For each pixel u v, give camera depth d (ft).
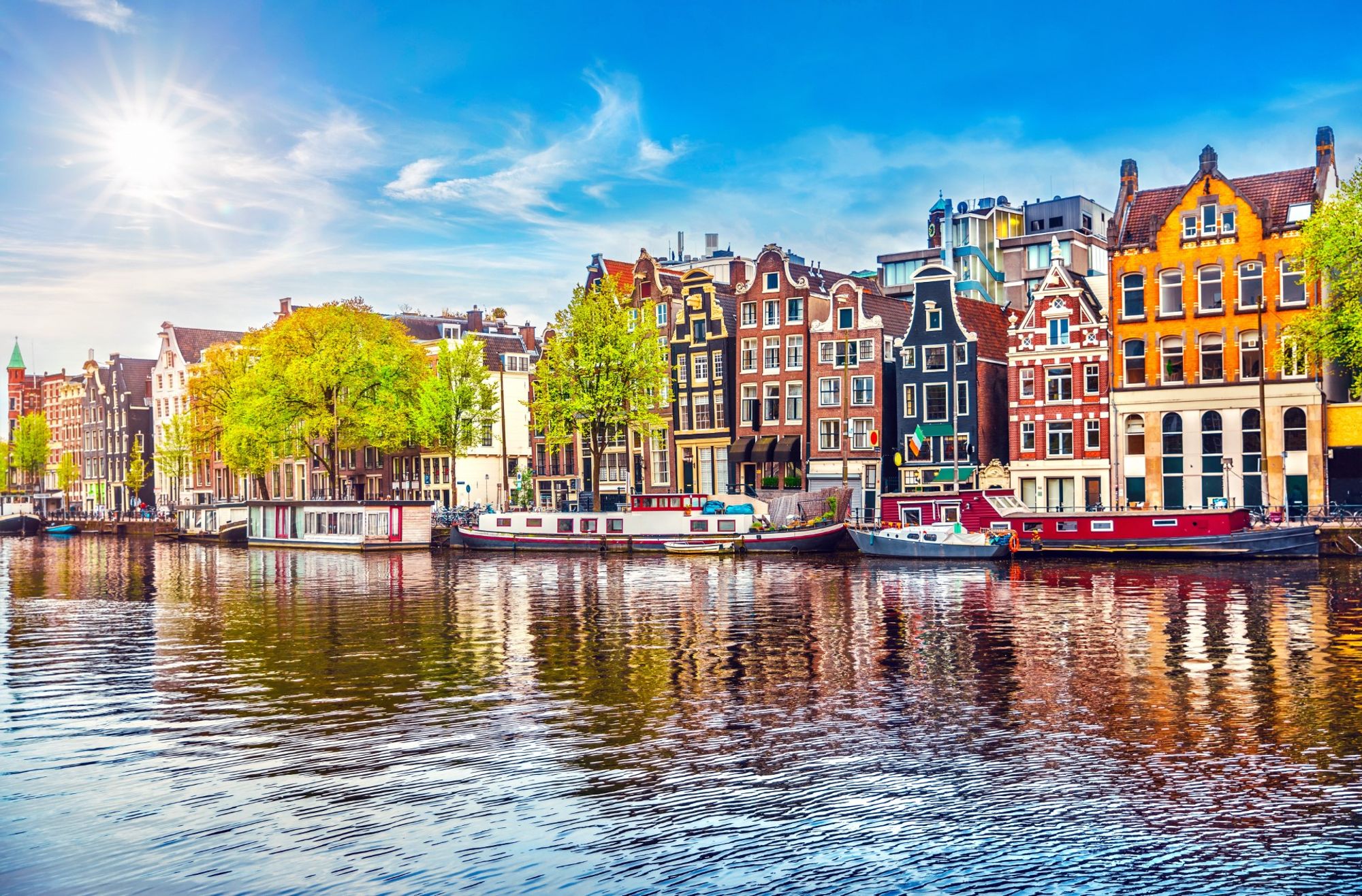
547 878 52.90
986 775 66.59
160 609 144.05
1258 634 111.04
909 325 253.65
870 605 137.59
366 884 52.49
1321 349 175.01
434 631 121.39
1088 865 53.98
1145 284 220.43
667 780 66.03
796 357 263.29
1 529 422.41
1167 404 218.38
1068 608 131.54
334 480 288.71
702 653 105.91
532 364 353.92
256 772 68.13
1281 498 208.13
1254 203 211.82
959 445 240.53
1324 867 53.62
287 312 398.83
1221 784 64.59
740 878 52.80
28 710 84.28
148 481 483.92
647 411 243.40
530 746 73.41
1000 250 327.26
